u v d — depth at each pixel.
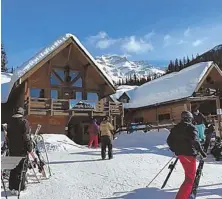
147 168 9.40
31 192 6.78
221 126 17.23
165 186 7.13
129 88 41.75
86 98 24.59
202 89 27.62
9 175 7.02
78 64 24.73
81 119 25.44
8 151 7.24
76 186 7.25
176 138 5.91
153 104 28.81
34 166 8.61
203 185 7.20
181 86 27.98
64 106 22.41
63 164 10.41
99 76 24.70
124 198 6.22
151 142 18.84
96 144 17.39
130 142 19.86
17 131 6.76
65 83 24.06
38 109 21.69
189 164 5.79
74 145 17.20
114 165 9.97
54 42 22.20
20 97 24.88
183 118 5.98
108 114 23.78
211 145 15.16
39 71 23.19
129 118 32.56
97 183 7.51
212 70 28.03
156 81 34.19
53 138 17.88
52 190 6.91
